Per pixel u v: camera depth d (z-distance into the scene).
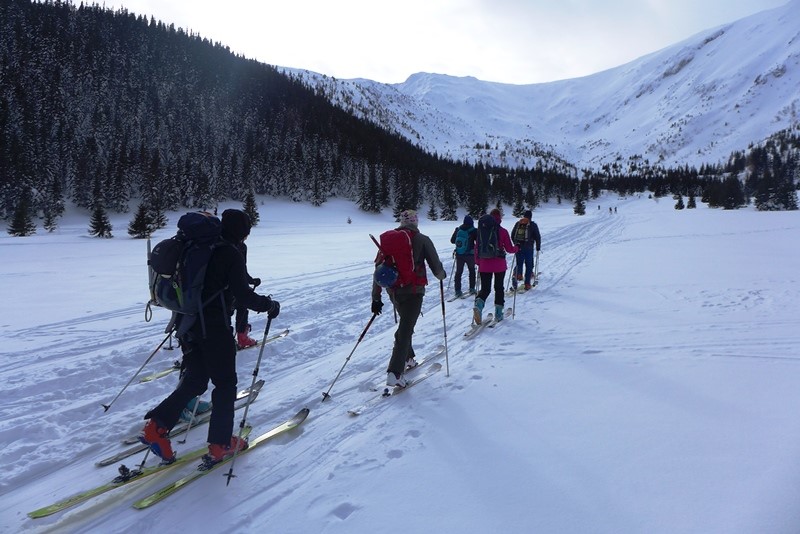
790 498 2.57
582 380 4.64
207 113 111.88
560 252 17.45
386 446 3.48
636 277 11.00
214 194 81.56
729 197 85.94
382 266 4.51
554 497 2.74
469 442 3.48
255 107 125.62
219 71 136.38
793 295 8.16
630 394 4.23
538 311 7.87
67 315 7.55
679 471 2.94
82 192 71.12
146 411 4.27
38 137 76.12
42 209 62.97
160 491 2.97
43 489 3.11
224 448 3.23
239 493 2.99
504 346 5.95
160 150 90.31
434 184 101.38
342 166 101.00
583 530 2.44
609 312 7.55
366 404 4.30
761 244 19.23
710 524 2.41
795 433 3.35
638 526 2.44
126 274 12.74
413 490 2.89
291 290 9.46
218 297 3.20
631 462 3.08
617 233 26.83
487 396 4.34
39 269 13.91
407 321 4.60
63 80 97.06
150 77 115.06
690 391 4.25
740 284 9.45
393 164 108.50
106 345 5.96
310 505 2.80
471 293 9.65
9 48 97.81
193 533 2.62
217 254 3.19
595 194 137.75
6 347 5.76
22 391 4.43
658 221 39.00
